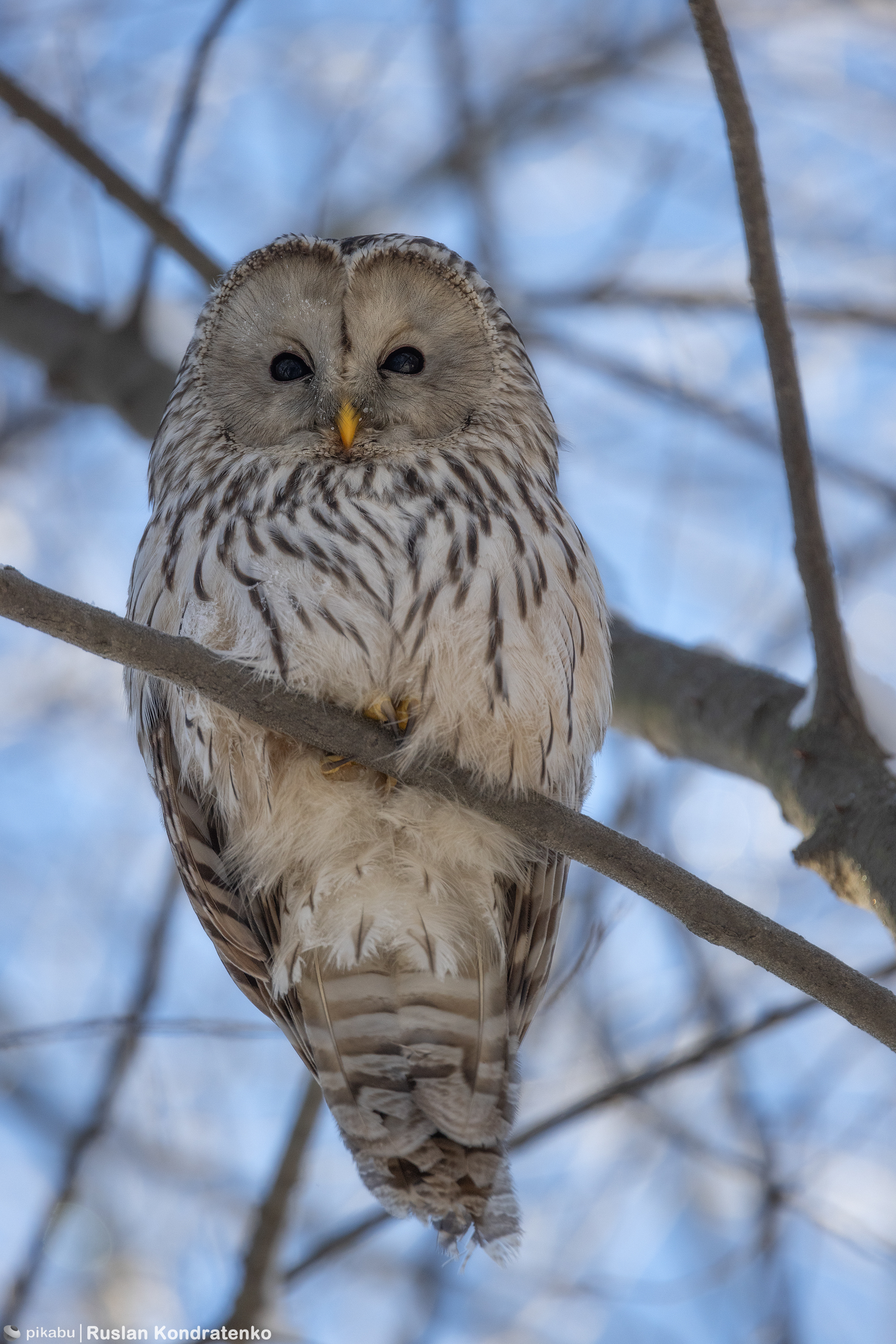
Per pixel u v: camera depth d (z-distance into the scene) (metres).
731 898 6.79
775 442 13.60
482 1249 7.67
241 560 8.39
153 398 12.70
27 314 13.32
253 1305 9.51
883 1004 6.60
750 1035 9.99
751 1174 12.67
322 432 9.09
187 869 8.88
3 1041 9.06
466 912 8.40
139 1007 10.67
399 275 9.53
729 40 7.88
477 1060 8.20
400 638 8.14
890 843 7.60
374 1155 7.95
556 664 8.50
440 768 7.95
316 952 8.32
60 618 6.59
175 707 8.57
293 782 8.20
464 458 9.11
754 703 9.16
